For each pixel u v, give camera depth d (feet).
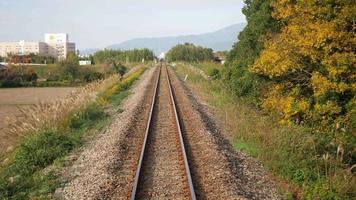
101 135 66.39
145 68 306.35
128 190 39.24
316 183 43.14
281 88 74.23
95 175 44.06
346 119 61.87
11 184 42.96
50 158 53.06
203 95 121.39
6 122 101.19
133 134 63.67
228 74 114.42
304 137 57.67
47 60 472.85
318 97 65.00
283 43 70.18
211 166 45.50
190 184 38.86
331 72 61.16
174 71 263.49
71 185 42.52
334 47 63.00
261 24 89.66
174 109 84.53
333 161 50.83
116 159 48.98
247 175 44.88
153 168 46.24
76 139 61.72
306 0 64.85
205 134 60.54
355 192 42.83
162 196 37.88
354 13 60.80
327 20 64.23
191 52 444.14
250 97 91.86
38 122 71.00
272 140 55.83
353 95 63.62
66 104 84.33
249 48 99.25
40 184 43.80
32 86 265.54
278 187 42.60
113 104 103.19
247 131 62.80
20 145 59.62
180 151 52.37
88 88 129.49
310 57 65.87
